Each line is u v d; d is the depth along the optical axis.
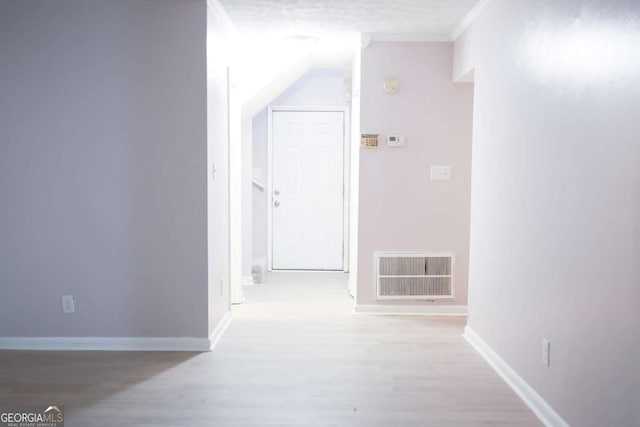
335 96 6.07
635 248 1.74
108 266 3.36
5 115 3.27
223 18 3.67
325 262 6.20
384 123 4.23
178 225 3.32
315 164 6.12
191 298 3.37
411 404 2.61
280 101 6.07
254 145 6.09
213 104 3.44
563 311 2.25
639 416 1.72
